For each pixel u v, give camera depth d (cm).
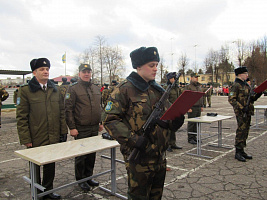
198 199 312
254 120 1028
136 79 195
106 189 341
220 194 325
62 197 324
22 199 319
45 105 304
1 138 709
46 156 245
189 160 479
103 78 2681
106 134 335
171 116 193
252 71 3544
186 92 177
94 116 369
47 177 308
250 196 317
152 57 193
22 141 289
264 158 479
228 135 726
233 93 473
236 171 409
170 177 389
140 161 188
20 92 292
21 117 290
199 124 505
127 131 180
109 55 2655
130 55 206
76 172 349
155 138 191
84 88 369
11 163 473
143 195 193
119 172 420
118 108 188
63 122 327
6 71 1357
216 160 475
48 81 317
